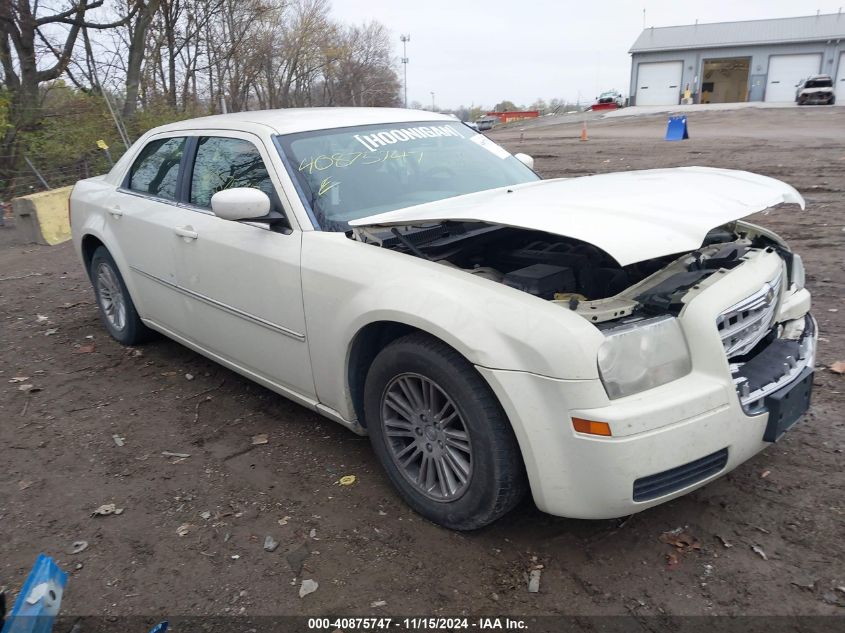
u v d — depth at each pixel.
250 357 3.84
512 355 2.49
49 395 4.53
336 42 41.28
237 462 3.59
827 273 6.28
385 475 3.40
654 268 3.18
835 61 48.62
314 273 3.22
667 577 2.61
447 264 3.07
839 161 13.08
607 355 2.41
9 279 7.90
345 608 2.54
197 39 22.28
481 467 2.67
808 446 3.45
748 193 2.93
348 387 3.25
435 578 2.66
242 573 2.74
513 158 4.59
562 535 2.88
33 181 14.41
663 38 54.09
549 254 3.18
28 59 15.75
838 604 2.44
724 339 2.63
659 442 2.40
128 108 17.03
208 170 4.09
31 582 2.28
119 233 4.81
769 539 2.79
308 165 3.62
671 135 20.95
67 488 3.42
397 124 4.25
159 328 4.80
